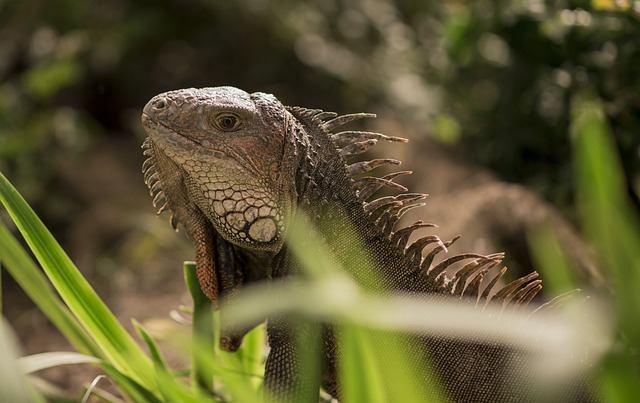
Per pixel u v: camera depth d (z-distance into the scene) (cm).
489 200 816
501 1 931
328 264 414
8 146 1108
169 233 1024
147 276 938
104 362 429
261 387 462
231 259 463
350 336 261
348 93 1438
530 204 796
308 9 1572
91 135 1288
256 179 438
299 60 1516
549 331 271
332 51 1487
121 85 1498
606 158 248
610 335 275
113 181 1204
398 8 1623
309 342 421
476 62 1041
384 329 291
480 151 1009
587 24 812
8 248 417
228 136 435
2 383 264
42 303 437
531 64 920
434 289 441
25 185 1112
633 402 242
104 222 1079
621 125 786
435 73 1175
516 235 792
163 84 1532
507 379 421
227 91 449
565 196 851
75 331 465
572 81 850
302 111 464
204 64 1549
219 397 482
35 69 1291
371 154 1089
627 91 782
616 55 784
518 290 453
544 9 874
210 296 454
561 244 708
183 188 454
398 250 444
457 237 443
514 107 943
